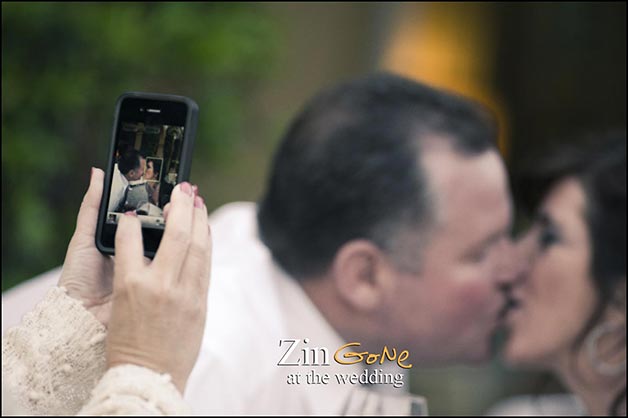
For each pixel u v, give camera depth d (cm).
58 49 584
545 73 1091
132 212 167
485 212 349
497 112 1074
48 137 591
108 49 588
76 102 579
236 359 298
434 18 1007
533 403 404
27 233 570
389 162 334
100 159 624
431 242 340
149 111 169
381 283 338
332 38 908
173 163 168
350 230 332
